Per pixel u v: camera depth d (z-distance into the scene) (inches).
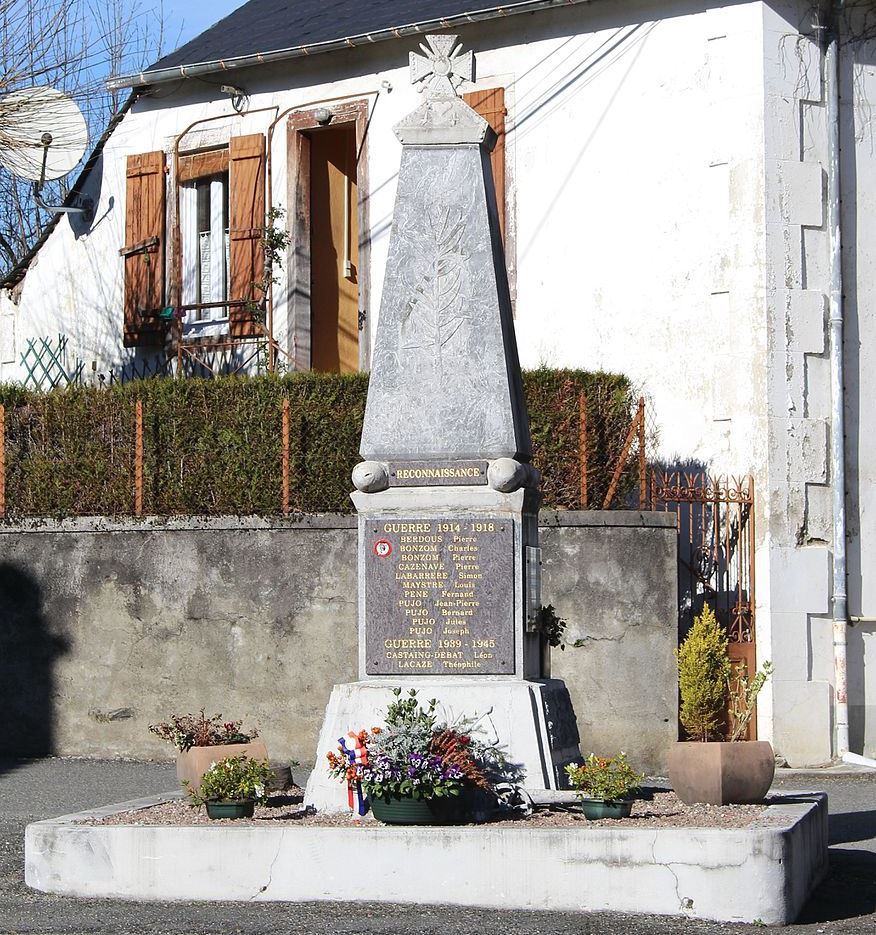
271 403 583.2
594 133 673.6
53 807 477.4
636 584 564.1
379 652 385.1
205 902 337.1
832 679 616.4
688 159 645.3
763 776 373.7
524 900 328.5
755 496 613.9
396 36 711.7
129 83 789.2
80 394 609.0
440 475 388.5
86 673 594.9
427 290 394.9
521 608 383.9
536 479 400.8
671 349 645.9
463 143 398.9
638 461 585.6
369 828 337.1
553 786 369.1
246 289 768.3
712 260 636.1
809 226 629.0
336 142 773.9
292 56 741.3
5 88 748.6
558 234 682.8
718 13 638.5
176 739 409.7
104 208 826.2
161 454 594.6
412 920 318.3
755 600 607.8
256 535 581.0
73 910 331.0
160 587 588.7
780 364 618.8
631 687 562.6
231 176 776.3
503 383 390.3
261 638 578.2
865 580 629.9
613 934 309.4
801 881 339.9
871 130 644.1
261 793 365.1
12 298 865.5
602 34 672.4
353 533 573.3
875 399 637.3
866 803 506.9
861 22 642.8
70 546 599.8
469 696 374.3
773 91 626.5
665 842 325.4
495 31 704.4
